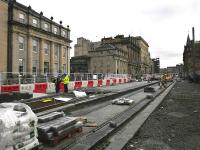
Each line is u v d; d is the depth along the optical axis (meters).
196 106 15.25
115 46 87.25
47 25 43.75
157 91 25.95
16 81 21.23
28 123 4.66
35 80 22.64
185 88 35.19
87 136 6.65
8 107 5.03
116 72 80.75
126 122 9.15
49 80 24.84
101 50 82.81
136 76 88.50
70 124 6.55
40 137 5.76
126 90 23.61
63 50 49.12
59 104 11.80
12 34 35.12
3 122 4.03
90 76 33.34
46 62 43.75
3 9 33.84
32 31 38.84
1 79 19.78
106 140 6.71
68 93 17.97
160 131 8.28
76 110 12.09
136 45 108.75
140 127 8.55
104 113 11.17
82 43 92.56
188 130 8.53
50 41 44.41
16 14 35.94
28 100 12.89
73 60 87.25
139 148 6.33
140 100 16.53
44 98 14.23
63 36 48.97
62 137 6.09
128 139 6.81
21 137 4.44
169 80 61.47
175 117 11.23
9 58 35.06
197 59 76.94
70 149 5.55
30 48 38.47
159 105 15.03
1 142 3.96
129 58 97.00
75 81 27.23
